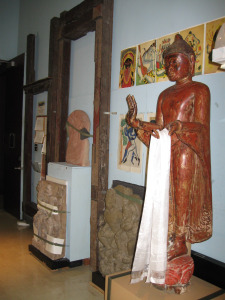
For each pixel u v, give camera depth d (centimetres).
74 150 320
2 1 536
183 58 171
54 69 365
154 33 238
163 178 161
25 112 460
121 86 272
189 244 190
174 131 160
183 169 167
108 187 285
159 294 173
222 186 190
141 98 250
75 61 354
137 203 233
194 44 205
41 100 434
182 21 214
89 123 311
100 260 253
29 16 494
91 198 287
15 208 494
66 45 356
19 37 540
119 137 273
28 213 448
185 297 170
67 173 298
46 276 279
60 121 358
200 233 172
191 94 168
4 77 609
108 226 250
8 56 543
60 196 294
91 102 321
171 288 177
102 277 251
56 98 367
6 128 536
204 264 193
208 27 196
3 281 268
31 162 457
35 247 327
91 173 293
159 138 161
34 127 457
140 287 182
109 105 282
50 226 294
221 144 190
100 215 274
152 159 164
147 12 245
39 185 329
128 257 229
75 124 324
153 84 239
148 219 166
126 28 267
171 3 223
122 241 235
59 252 294
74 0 353
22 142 472
